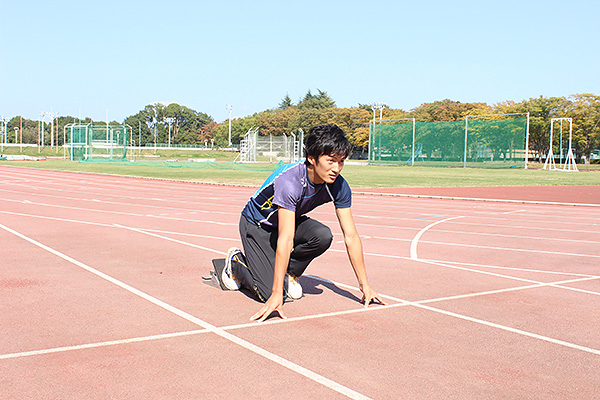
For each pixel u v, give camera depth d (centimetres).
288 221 432
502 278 626
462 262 721
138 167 4506
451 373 341
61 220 1094
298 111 10500
